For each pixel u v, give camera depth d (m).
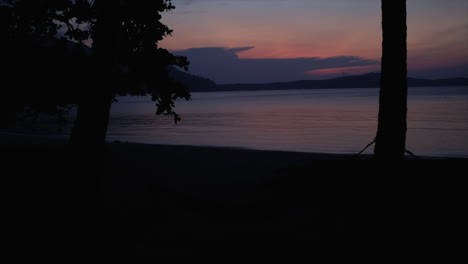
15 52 10.45
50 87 10.57
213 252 4.93
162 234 5.60
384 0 7.48
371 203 6.45
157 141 27.19
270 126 39.78
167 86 12.07
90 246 5.04
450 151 20.78
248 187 8.84
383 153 7.59
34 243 5.07
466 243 5.02
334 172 7.97
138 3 11.38
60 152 10.21
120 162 12.24
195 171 11.05
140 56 11.63
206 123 44.81
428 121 40.34
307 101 117.88
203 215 6.56
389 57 7.48
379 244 5.11
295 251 4.95
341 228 5.74
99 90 7.67
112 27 7.85
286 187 7.84
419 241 5.16
